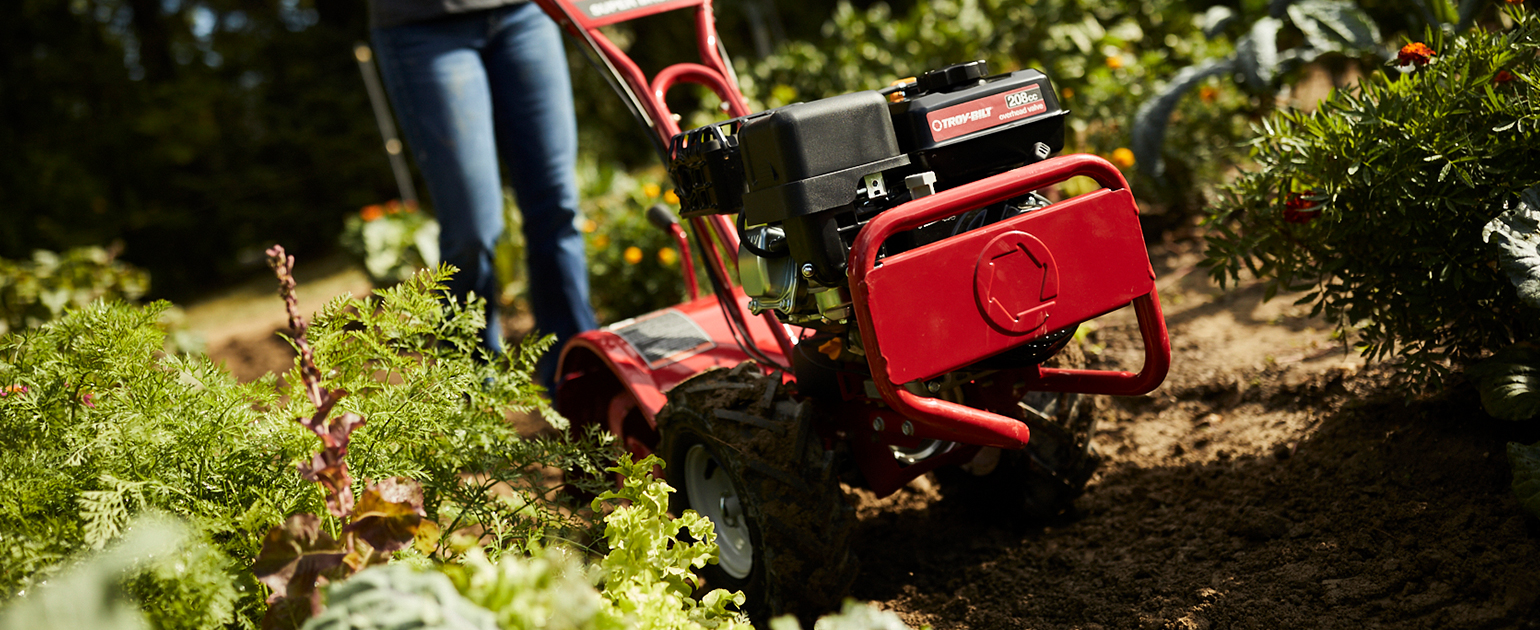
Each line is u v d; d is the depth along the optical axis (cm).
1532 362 248
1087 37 782
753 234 240
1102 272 220
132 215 1215
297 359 206
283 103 1352
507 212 656
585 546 223
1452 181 253
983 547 297
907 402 205
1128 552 278
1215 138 558
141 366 224
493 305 420
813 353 250
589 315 430
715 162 234
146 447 204
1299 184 293
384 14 388
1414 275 267
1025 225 212
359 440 218
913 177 212
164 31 1339
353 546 179
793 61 869
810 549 238
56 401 215
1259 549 261
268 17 1392
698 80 314
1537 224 236
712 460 276
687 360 304
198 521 185
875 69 849
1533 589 212
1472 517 243
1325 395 330
